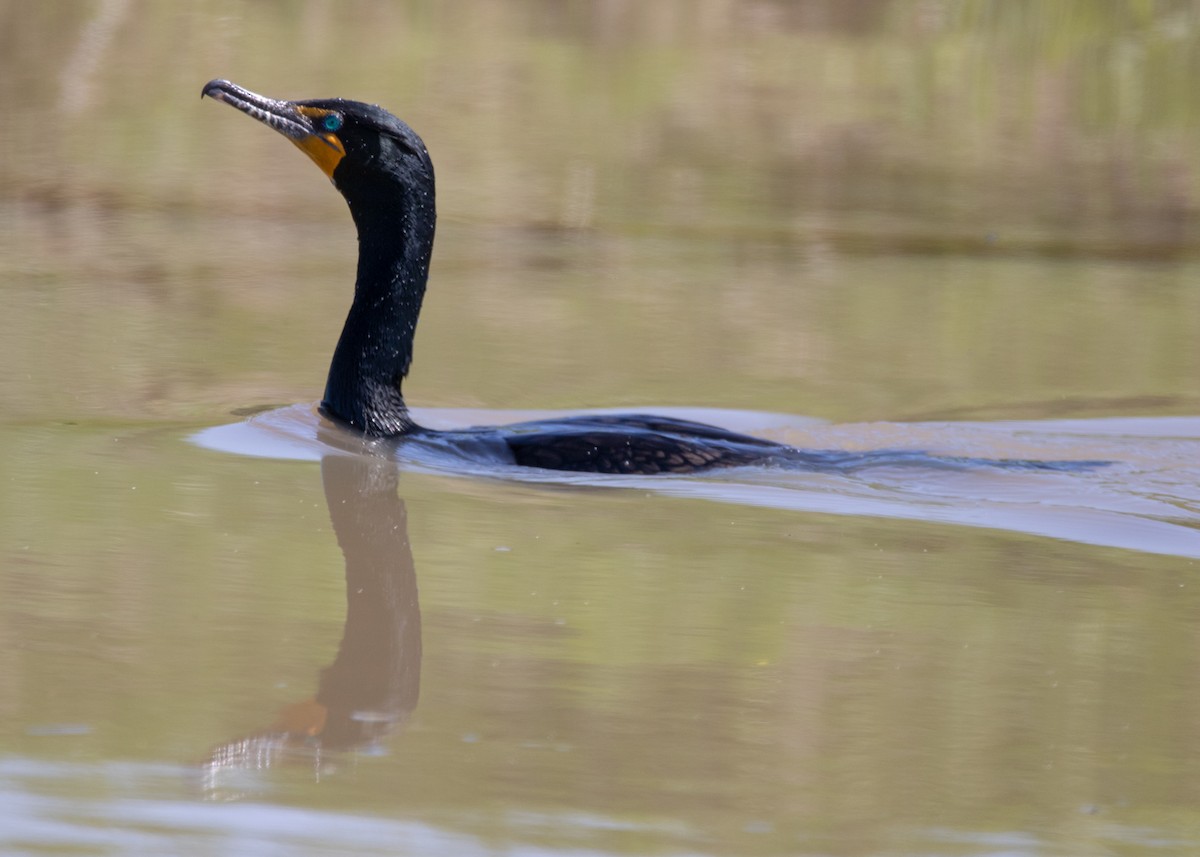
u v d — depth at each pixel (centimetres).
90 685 691
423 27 3219
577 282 1745
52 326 1439
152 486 996
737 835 585
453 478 1050
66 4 3162
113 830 567
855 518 991
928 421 1246
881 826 596
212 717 664
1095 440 1205
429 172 1158
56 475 1010
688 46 3191
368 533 920
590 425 1149
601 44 3177
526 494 1018
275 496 988
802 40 3275
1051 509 1024
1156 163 2541
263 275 1698
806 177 2386
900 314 1633
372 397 1147
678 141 2552
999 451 1166
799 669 742
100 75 2728
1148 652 775
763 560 898
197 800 593
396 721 669
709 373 1378
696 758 646
